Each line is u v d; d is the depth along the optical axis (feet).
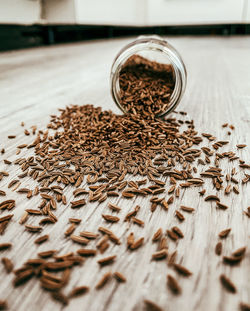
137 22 4.22
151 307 0.23
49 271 0.25
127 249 0.28
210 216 0.32
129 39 3.70
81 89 0.93
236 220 0.31
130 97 0.56
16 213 0.33
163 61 0.58
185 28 4.08
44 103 0.76
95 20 3.18
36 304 0.23
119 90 0.56
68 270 0.25
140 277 0.25
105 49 2.35
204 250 0.27
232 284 0.24
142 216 0.32
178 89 0.54
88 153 0.44
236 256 0.27
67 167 0.41
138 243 0.28
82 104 0.74
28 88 0.96
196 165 0.42
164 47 0.52
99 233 0.30
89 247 0.28
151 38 0.55
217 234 0.29
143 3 4.05
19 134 0.54
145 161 0.42
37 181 0.39
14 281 0.24
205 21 3.88
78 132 0.51
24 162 0.43
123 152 0.44
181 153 0.45
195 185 0.37
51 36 2.87
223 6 3.70
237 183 0.37
